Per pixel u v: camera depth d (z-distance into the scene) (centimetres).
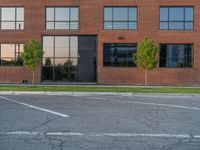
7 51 3684
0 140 884
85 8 3622
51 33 3647
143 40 3388
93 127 1080
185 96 2361
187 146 835
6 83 3628
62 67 3669
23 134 962
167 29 3591
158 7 3581
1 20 3675
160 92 2503
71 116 1306
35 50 3003
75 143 855
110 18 3616
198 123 1177
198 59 3569
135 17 3606
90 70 3653
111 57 3612
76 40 3653
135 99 2086
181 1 3578
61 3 3638
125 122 1181
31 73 3641
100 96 2300
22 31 3644
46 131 1008
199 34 3569
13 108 1550
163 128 1077
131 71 3594
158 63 3572
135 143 862
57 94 2445
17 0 3672
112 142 870
